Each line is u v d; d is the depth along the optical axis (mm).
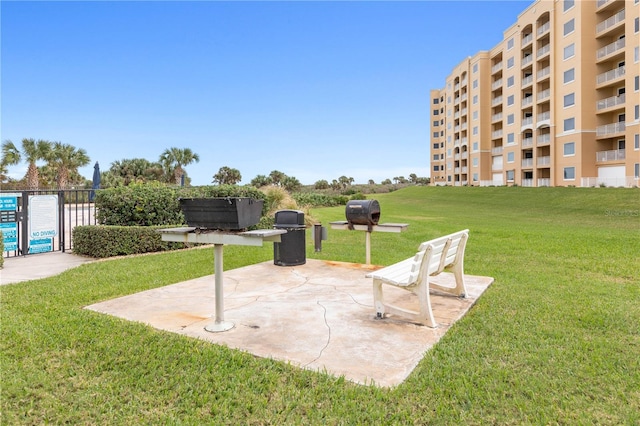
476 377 2605
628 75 28953
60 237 8914
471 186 48250
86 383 2537
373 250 9148
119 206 8836
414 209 29281
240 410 2230
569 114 34031
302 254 6758
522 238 10938
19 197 8219
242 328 3539
